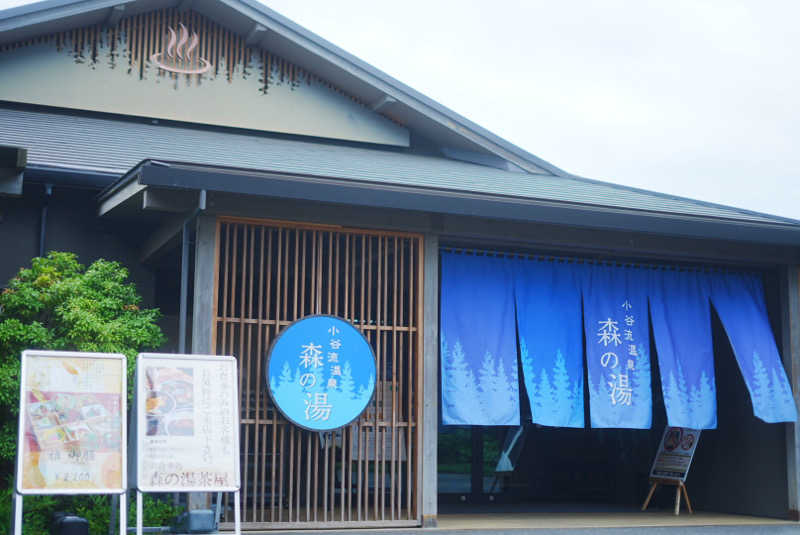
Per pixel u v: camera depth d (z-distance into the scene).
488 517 8.45
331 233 7.24
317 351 6.98
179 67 10.67
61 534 5.91
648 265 8.68
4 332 6.64
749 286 9.02
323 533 6.77
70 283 7.00
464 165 11.37
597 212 7.70
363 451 7.25
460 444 9.86
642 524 8.01
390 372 8.08
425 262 7.50
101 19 10.28
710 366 8.68
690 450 9.09
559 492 10.23
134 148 8.93
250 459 8.16
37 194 8.21
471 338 7.77
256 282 8.62
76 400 5.68
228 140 10.16
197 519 6.16
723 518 8.70
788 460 8.63
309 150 10.26
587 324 8.29
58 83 10.16
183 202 6.73
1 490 7.03
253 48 11.02
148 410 5.80
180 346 6.85
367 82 11.05
